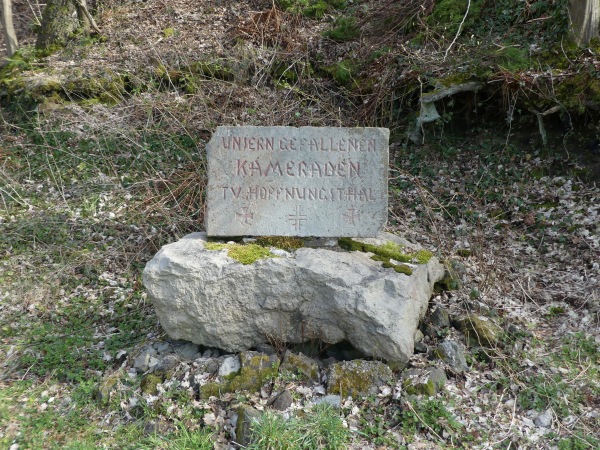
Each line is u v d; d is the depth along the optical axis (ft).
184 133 15.67
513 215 12.91
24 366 9.37
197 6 21.09
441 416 7.63
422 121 14.85
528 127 14.52
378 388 8.10
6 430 7.98
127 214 13.58
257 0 20.56
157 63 18.13
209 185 9.39
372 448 7.30
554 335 9.50
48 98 17.48
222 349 8.93
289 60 17.52
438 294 10.14
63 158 15.58
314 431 7.36
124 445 7.53
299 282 8.65
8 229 13.20
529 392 8.17
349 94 16.35
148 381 8.37
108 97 17.47
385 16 18.06
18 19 25.32
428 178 14.34
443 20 17.02
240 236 9.51
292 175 9.39
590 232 11.93
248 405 7.81
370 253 9.39
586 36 14.52
